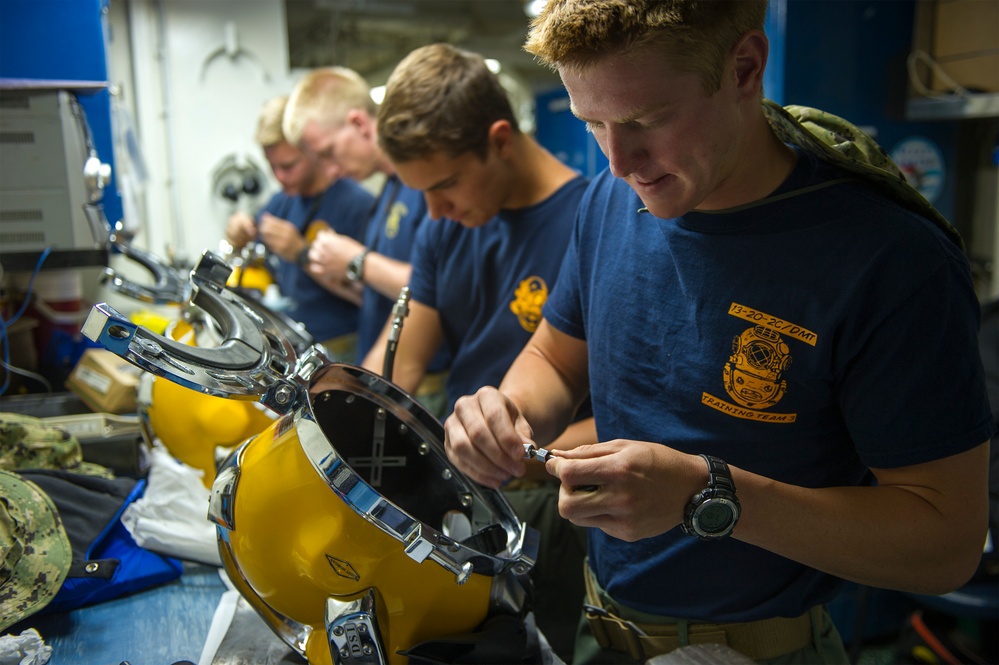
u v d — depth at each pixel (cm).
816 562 79
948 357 76
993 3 204
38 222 168
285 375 82
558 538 141
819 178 82
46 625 104
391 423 96
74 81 189
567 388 108
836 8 217
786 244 82
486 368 147
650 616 97
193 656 97
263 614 90
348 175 233
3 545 101
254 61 360
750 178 82
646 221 94
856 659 212
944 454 76
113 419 157
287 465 82
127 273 329
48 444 138
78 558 111
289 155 254
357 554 80
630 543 98
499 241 144
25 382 203
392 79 133
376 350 165
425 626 85
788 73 216
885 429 79
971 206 255
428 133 127
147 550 119
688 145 73
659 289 91
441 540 78
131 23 339
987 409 78
